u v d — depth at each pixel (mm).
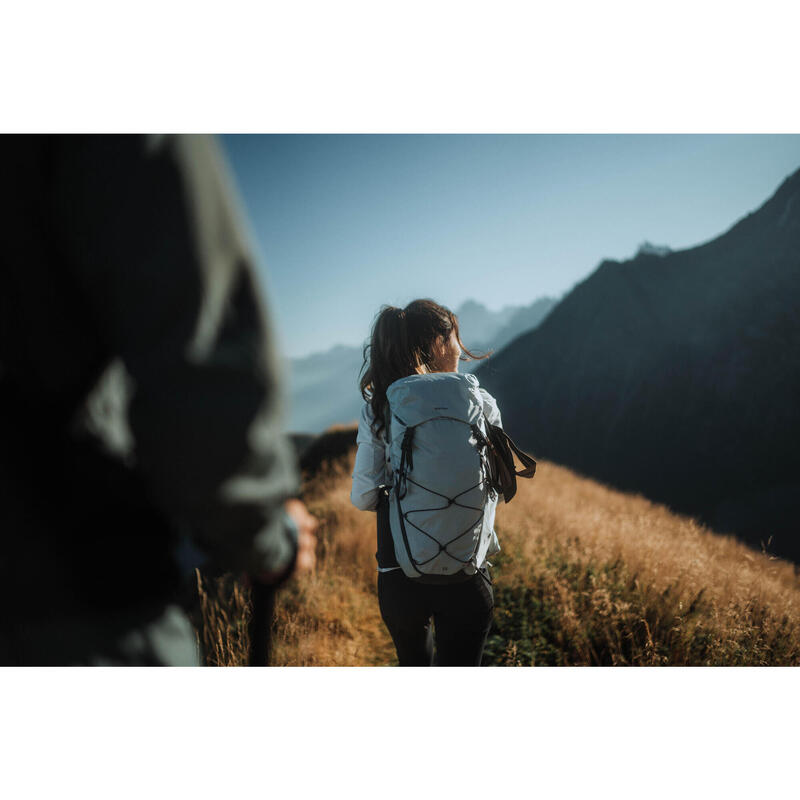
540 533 4559
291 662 2992
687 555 3781
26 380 600
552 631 3168
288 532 721
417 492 1786
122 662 659
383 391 1963
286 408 623
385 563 1934
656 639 3010
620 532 4250
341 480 8375
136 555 668
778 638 2947
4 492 606
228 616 2818
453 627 1889
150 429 524
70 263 565
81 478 634
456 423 1800
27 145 549
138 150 555
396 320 1981
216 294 565
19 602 623
